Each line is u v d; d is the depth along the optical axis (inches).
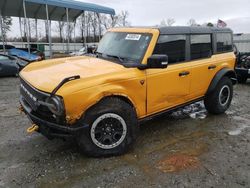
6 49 735.1
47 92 135.9
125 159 155.3
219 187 130.2
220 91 228.4
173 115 233.1
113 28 206.4
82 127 142.6
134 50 172.1
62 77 144.6
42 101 139.7
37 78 152.3
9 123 214.4
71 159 154.8
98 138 151.9
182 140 182.9
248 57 402.9
